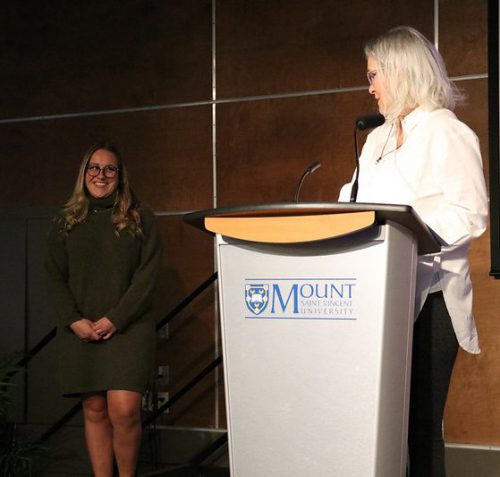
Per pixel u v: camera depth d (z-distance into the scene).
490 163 3.80
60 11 5.01
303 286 1.59
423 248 1.71
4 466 4.08
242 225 1.60
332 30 4.44
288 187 4.49
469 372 4.04
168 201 4.73
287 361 1.59
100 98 4.91
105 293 3.14
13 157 5.06
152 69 4.81
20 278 4.98
